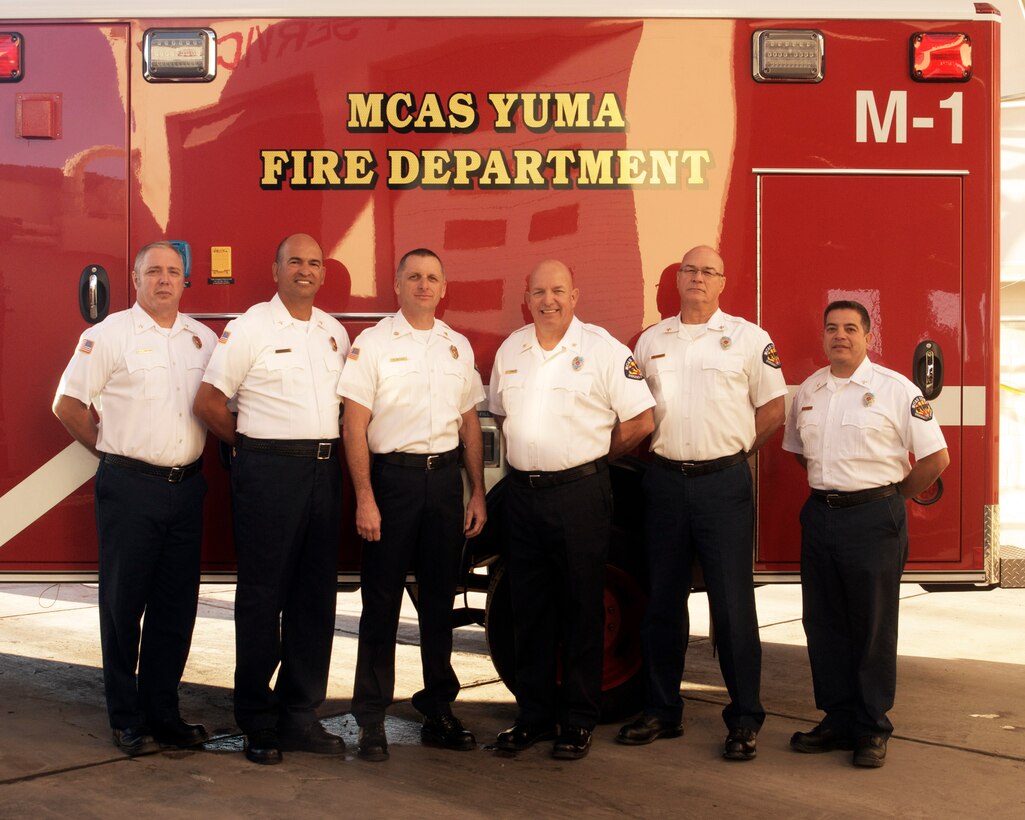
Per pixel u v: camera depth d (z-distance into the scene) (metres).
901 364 4.51
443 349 4.16
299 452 4.03
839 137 4.50
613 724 4.61
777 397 4.23
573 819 3.55
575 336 4.17
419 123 4.48
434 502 4.11
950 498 4.53
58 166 4.47
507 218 4.49
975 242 4.52
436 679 4.25
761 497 4.55
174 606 4.18
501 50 4.48
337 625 6.82
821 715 4.83
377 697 4.14
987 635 6.61
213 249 4.48
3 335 4.48
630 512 4.57
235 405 4.34
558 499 4.10
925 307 4.52
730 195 4.50
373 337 4.12
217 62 4.46
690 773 4.00
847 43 4.50
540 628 4.27
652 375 4.27
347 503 4.50
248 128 4.47
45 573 4.50
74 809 3.59
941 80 4.50
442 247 4.49
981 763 4.16
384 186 4.48
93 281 4.46
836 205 4.51
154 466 4.06
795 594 8.11
